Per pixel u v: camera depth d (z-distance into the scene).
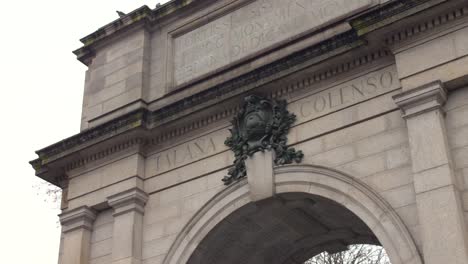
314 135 23.34
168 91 28.22
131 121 26.83
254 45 26.66
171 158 26.62
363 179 21.77
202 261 25.39
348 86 23.28
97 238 27.22
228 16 28.09
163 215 25.88
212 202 24.78
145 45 29.75
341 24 24.33
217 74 26.80
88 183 28.11
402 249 20.11
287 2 26.50
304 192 22.98
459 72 20.55
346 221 25.70
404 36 21.86
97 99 29.95
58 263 27.36
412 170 20.34
